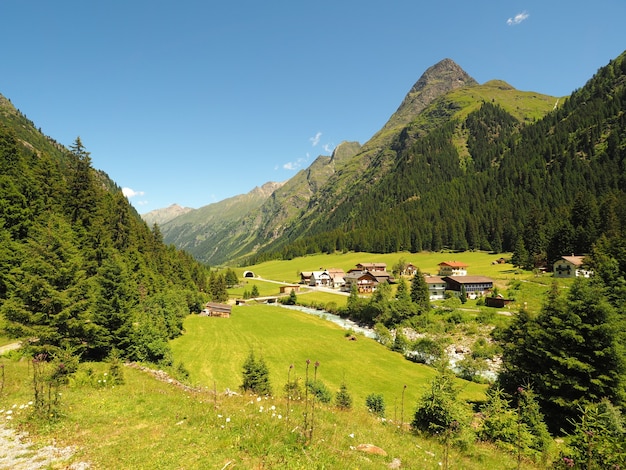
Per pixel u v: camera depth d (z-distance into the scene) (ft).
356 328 296.71
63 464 38.50
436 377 69.82
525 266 406.41
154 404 60.13
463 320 255.91
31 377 77.66
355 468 37.50
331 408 70.74
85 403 60.18
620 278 188.44
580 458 46.34
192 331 254.27
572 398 92.48
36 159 281.95
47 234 124.67
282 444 41.68
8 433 47.32
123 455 40.14
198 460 38.22
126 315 144.25
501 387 106.63
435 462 44.91
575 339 94.22
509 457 53.83
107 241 238.48
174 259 374.63
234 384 157.69
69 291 119.24
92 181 256.93
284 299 430.20
